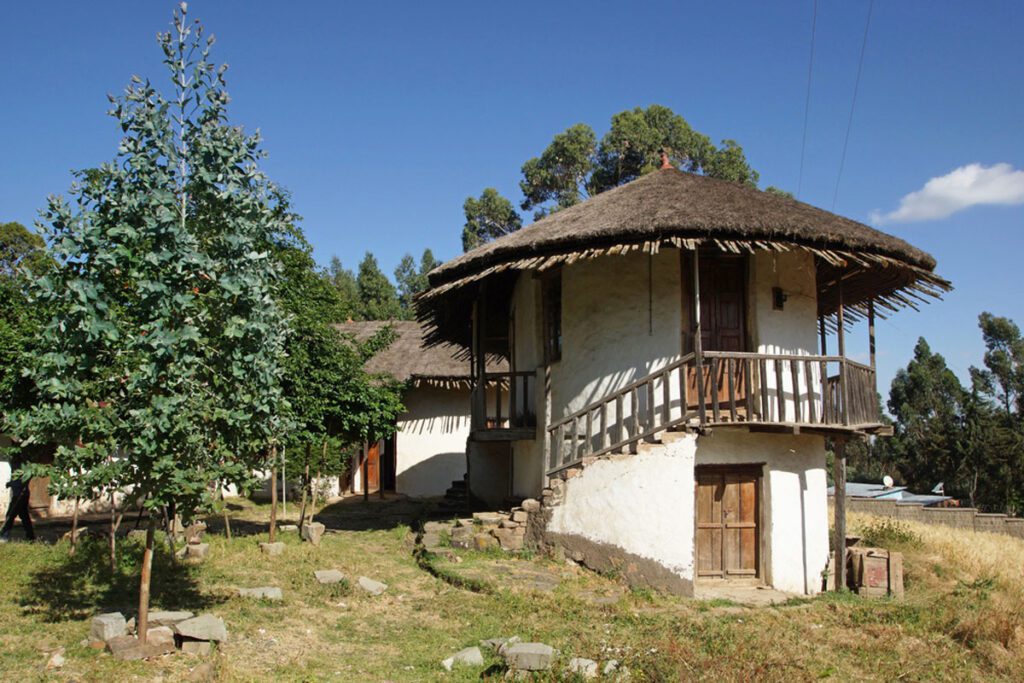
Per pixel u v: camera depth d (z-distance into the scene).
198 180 7.07
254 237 7.28
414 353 26.36
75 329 6.68
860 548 13.09
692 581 11.26
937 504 31.12
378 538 14.80
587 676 7.01
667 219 11.54
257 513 19.00
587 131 38.41
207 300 7.11
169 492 6.75
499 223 40.72
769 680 7.36
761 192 14.62
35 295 6.81
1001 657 8.69
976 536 20.14
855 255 12.11
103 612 8.58
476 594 10.35
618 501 11.70
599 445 12.88
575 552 12.00
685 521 11.36
